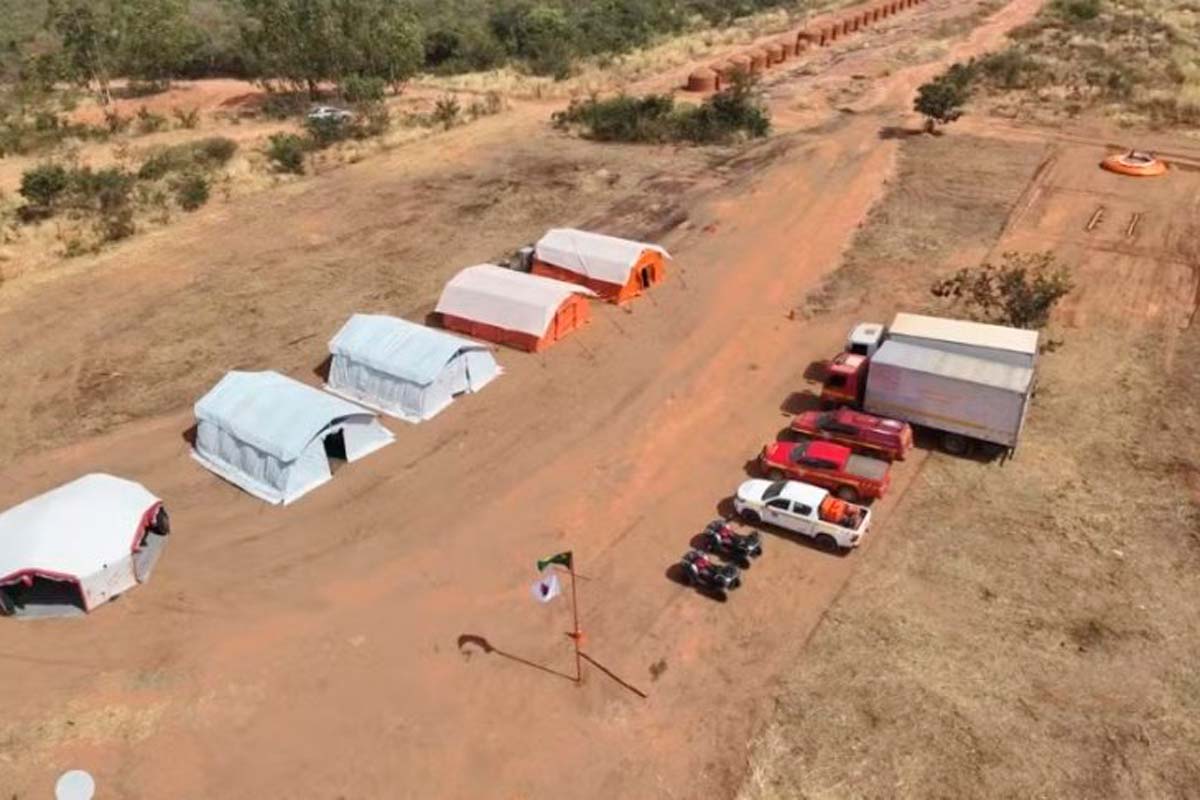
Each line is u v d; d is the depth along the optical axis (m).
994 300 35.56
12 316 38.81
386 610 24.44
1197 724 20.77
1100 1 80.94
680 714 21.42
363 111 62.25
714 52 79.62
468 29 84.06
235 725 21.47
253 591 25.08
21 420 32.47
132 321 38.34
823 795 19.53
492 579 25.31
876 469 27.20
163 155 54.72
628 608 24.27
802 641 23.12
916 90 65.19
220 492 28.80
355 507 28.02
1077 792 19.45
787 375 33.94
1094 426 30.34
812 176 51.03
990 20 84.50
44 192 47.34
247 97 72.06
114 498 26.17
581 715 21.48
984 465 28.78
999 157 52.47
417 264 42.72
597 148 57.03
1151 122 56.41
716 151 55.91
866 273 40.66
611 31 85.19
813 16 90.69
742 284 40.41
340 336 33.66
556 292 36.31
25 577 24.02
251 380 30.55
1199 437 29.62
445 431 31.34
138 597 24.97
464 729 21.27
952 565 25.12
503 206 48.88
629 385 33.62
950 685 21.83
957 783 19.70
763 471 29.00
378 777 20.28
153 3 74.94
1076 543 25.70
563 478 29.03
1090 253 41.53
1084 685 21.73
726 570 24.44
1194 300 37.62
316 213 48.53
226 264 43.00
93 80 75.06
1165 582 24.41
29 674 22.80
